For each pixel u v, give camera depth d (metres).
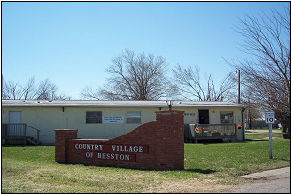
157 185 7.45
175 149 9.50
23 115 20.89
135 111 22.08
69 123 21.22
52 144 20.62
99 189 7.09
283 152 13.80
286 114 13.93
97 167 10.26
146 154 9.90
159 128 9.62
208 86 42.53
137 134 10.11
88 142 11.12
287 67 12.56
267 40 13.02
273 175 9.18
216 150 14.88
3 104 20.59
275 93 13.07
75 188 7.12
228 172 9.38
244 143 18.89
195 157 12.41
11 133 20.50
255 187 7.41
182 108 22.59
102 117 21.62
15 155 13.77
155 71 46.81
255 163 11.10
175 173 8.84
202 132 20.53
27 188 7.08
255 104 14.60
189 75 55.09
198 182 7.83
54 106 21.03
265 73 13.23
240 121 23.23
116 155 10.46
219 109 23.11
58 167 10.27
